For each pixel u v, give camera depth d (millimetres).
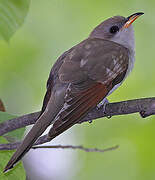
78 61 8766
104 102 8484
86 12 15234
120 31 10273
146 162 14234
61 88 8383
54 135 7406
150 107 8273
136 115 14438
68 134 15266
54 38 15289
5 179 8625
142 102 8305
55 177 14719
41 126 7902
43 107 8430
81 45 9188
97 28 10570
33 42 15234
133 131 14445
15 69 15289
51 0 15320
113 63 8852
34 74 15367
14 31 10922
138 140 14375
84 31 15234
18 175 8656
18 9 10758
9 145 8398
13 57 15211
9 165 7375
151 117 14289
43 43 15266
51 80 8781
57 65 8930
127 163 14438
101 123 14914
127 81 14555
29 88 15484
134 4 14953
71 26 15297
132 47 10156
